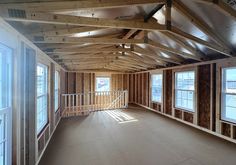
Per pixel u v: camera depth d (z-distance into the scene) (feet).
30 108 9.14
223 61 14.25
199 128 16.93
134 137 14.25
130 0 6.77
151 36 13.42
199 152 11.35
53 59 14.97
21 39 7.20
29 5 5.77
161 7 8.28
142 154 10.96
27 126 9.09
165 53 17.34
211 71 15.62
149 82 27.91
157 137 14.29
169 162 9.89
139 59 20.22
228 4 7.11
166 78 23.06
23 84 7.79
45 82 12.85
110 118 21.17
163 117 21.84
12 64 6.43
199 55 15.26
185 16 8.41
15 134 6.62
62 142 13.00
